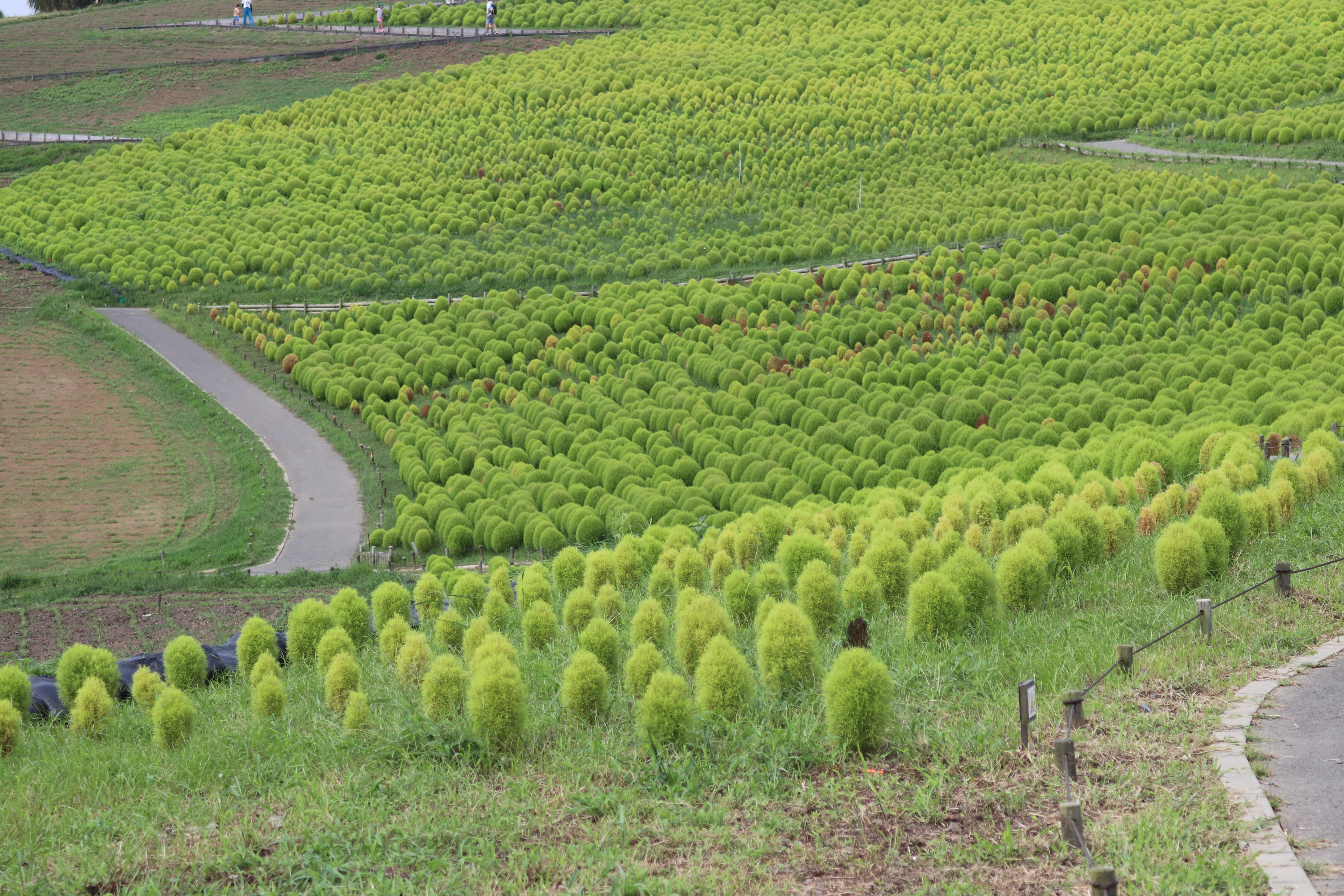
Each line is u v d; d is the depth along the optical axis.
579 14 115.81
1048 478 22.97
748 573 20.70
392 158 80.44
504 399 49.34
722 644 11.19
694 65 94.69
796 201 71.00
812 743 10.05
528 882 8.05
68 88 105.94
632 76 92.25
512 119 86.25
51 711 16.16
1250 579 15.12
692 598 15.39
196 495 43.53
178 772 11.48
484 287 63.16
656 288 58.00
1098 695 10.84
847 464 36.12
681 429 41.94
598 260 65.88
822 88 86.94
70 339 60.00
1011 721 10.23
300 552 37.69
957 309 50.66
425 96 91.44
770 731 10.41
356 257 65.94
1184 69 82.31
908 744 10.02
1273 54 82.62
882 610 15.33
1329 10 87.50
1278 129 69.69
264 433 49.66
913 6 107.00
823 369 45.91
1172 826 8.08
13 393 53.44
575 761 10.37
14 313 62.81
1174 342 43.09
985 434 36.16
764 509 22.97
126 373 56.31
